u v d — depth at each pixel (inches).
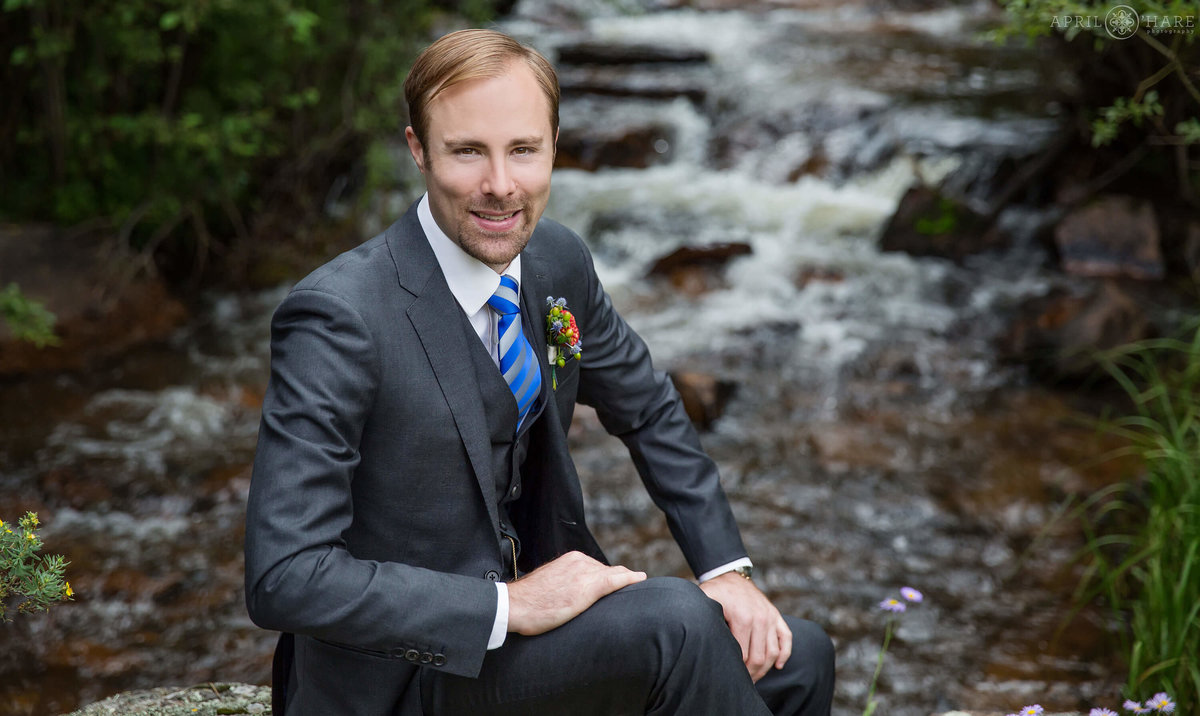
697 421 193.3
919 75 334.3
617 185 299.0
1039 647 136.5
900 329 228.4
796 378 210.8
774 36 380.5
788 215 278.2
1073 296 219.3
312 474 58.0
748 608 70.5
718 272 254.7
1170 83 227.3
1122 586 146.9
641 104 331.9
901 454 183.0
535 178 62.5
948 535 161.3
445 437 63.2
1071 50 240.5
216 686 95.2
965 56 354.9
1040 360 211.2
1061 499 168.4
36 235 235.8
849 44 371.2
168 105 245.8
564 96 337.7
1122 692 117.6
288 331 62.1
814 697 71.8
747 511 167.3
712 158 309.0
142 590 147.9
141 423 194.5
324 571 57.0
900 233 262.4
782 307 240.7
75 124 237.3
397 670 63.9
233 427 195.8
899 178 286.5
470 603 60.1
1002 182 277.1
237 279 259.0
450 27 297.0
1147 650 121.3
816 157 298.5
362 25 266.4
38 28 223.8
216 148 242.7
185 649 136.6
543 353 69.1
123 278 236.7
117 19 229.0
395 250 64.9
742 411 199.2
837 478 176.4
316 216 275.1
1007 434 188.5
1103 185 268.8
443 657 59.4
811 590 148.4
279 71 257.8
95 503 168.1
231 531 163.2
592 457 185.0
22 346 213.6
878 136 297.1
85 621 141.3
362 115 262.7
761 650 69.6
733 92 326.6
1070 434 187.9
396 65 270.1
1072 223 255.0
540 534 71.6
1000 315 231.1
